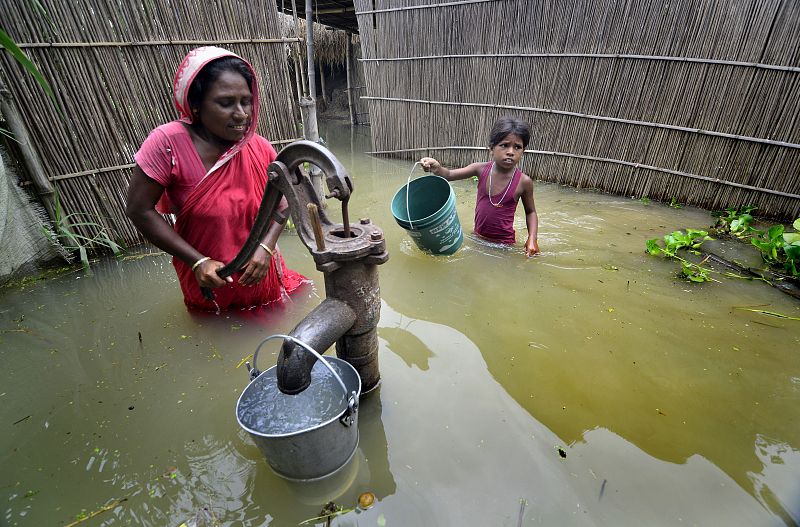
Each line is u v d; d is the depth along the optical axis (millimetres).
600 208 4250
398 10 5461
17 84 2842
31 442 1700
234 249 2320
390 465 1579
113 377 2035
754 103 3754
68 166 3143
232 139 2148
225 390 1933
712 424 1745
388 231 3656
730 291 2699
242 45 3615
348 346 1731
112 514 1429
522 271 2957
